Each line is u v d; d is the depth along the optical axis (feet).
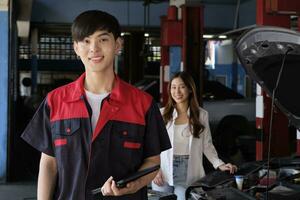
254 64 8.55
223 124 29.71
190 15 31.40
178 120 12.70
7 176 23.52
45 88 59.98
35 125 6.52
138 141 6.34
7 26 23.65
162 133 6.67
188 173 12.45
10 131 24.29
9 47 23.75
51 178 6.59
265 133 17.69
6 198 20.45
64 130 6.25
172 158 12.48
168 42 31.86
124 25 54.13
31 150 31.45
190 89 12.55
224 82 64.34
